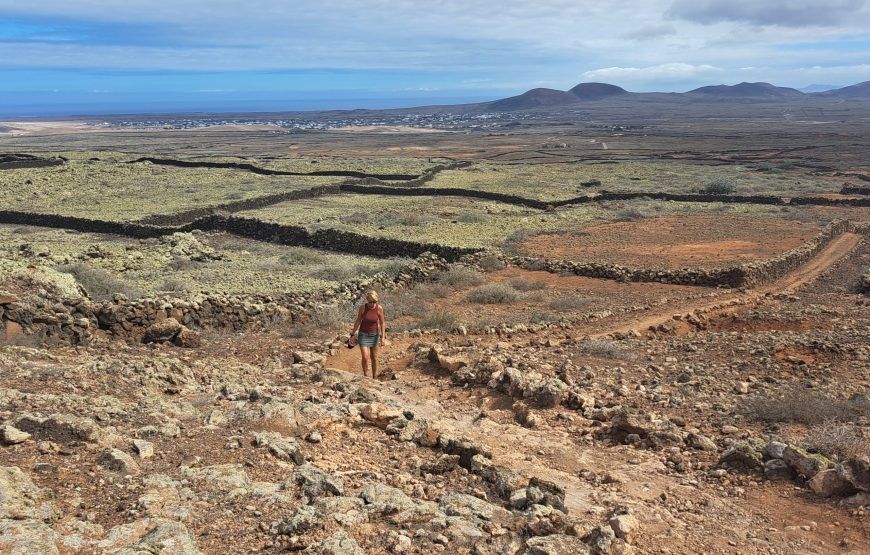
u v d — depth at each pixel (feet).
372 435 28.99
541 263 113.29
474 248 124.47
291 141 628.28
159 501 18.85
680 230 152.46
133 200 206.28
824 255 128.06
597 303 84.17
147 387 33.12
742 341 54.65
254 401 31.45
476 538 18.90
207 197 211.20
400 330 63.41
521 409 35.73
